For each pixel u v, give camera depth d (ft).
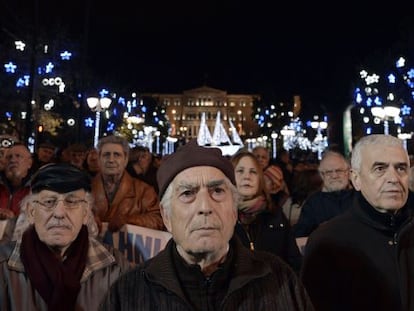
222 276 6.41
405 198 9.09
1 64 76.38
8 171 16.29
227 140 117.29
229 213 6.56
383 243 9.04
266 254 7.20
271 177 18.66
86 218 9.29
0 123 79.36
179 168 6.57
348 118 95.14
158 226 14.90
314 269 9.47
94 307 8.75
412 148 26.66
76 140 67.72
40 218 8.76
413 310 8.47
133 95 138.10
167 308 6.21
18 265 8.66
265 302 6.41
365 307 8.85
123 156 15.58
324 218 16.39
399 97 77.05
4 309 8.38
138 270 6.78
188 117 435.94
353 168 9.66
